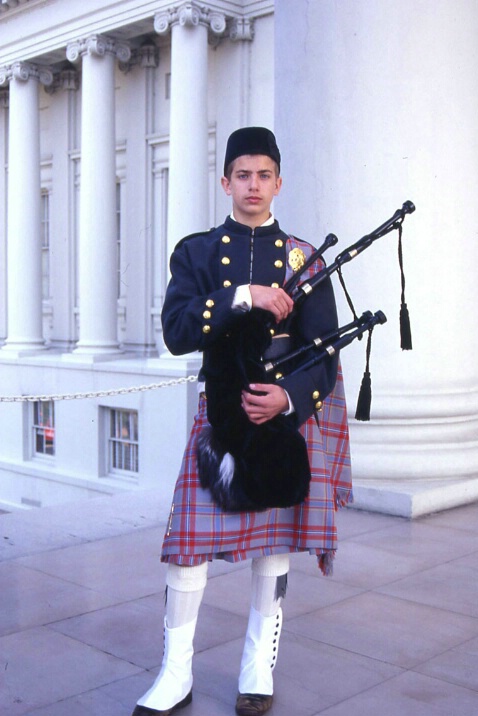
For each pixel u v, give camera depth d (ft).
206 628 11.92
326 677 10.41
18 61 49.29
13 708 9.60
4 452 50.34
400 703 9.74
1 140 57.47
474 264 20.21
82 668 10.68
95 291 45.34
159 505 19.53
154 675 10.48
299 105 19.69
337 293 19.44
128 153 48.49
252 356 8.50
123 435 43.52
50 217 54.29
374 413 19.40
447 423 19.70
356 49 18.95
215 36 41.73
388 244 19.12
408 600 13.15
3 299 58.65
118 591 13.56
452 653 11.15
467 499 19.35
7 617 12.44
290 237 9.52
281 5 20.06
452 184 19.47
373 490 18.63
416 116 18.97
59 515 18.53
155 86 47.44
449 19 19.21
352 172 19.12
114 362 44.06
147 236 47.78
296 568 14.76
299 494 8.42
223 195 43.11
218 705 9.59
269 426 8.41
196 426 9.22
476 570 14.65
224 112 42.68
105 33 44.32
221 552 8.84
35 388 47.98
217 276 9.02
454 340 19.84
